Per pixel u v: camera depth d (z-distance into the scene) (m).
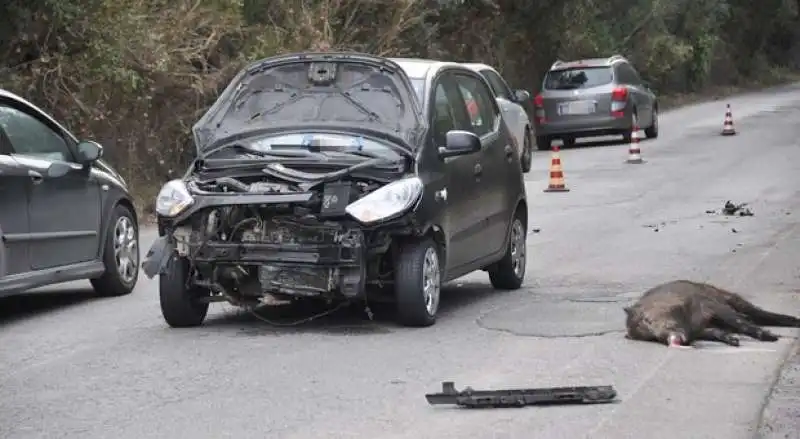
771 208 19.50
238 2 23.78
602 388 8.47
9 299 12.96
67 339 10.67
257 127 11.30
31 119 12.15
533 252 15.55
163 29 22.12
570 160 29.55
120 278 13.02
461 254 11.55
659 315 10.12
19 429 7.82
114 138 21.73
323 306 11.91
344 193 10.38
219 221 10.60
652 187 22.92
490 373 9.20
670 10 54.91
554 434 7.56
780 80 75.94
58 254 11.98
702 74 61.16
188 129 22.92
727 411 8.06
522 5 42.19
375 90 11.39
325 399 8.47
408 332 10.72
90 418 8.05
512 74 42.56
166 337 10.67
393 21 29.83
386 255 10.84
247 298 11.03
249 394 8.63
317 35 26.86
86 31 20.61
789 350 9.82
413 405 8.30
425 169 10.83
